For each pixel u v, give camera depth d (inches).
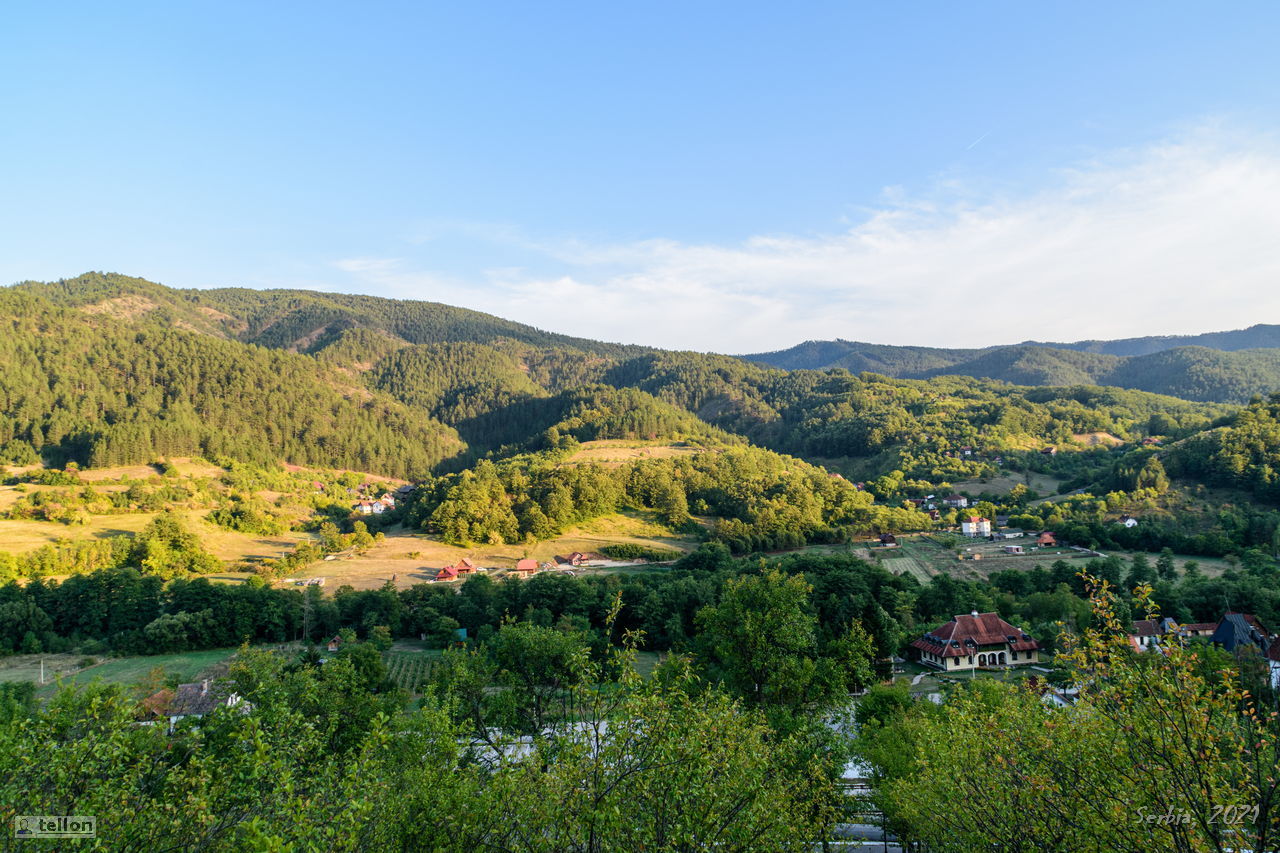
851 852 1274.6
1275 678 1824.6
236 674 1624.0
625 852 622.2
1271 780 510.6
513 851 663.1
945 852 821.9
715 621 1569.9
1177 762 543.8
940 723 1168.8
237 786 674.8
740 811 680.4
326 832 601.6
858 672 1636.3
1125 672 592.1
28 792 623.2
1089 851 619.5
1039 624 3110.2
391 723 1278.3
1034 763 690.8
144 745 781.9
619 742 666.2
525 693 1670.8
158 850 623.2
